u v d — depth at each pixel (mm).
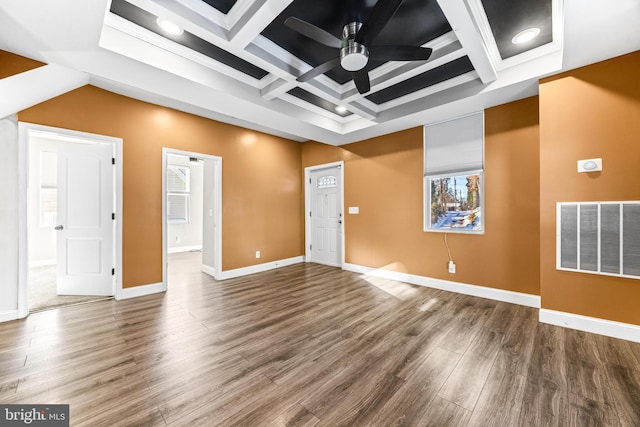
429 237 3807
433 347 2145
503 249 3170
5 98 2293
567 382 1691
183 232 7453
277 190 5230
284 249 5340
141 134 3459
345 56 2035
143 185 3473
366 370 1849
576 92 2404
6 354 2020
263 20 1906
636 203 2164
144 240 3480
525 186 3012
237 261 4531
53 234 5273
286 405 1521
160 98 3416
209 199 4723
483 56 2328
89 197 3354
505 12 1987
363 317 2760
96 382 1704
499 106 3158
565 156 2459
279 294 3520
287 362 1946
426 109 3270
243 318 2736
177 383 1705
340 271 4828
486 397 1574
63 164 3346
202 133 4086
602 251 2299
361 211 4664
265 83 3029
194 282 4125
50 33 1861
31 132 2775
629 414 1427
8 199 2617
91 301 3205
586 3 1651
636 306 2176
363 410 1481
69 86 2797
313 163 5512
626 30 1897
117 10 1999
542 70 2477
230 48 2230
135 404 1517
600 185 2307
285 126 3877
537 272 2955
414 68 2639
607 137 2273
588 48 2117
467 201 3451
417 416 1436
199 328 2502
